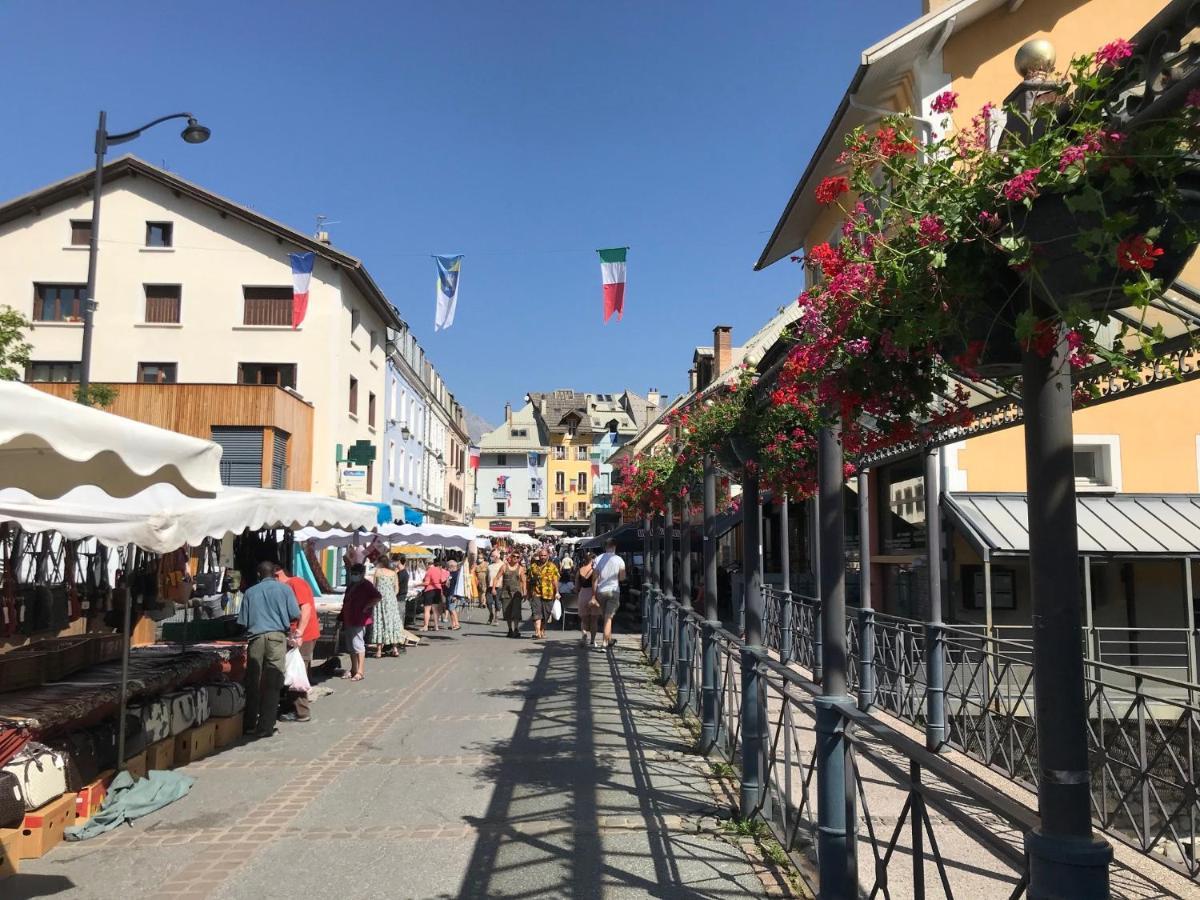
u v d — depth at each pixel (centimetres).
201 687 804
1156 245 230
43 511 622
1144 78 228
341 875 489
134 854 527
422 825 575
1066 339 241
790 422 629
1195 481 1127
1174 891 491
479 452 8056
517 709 993
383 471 3669
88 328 1647
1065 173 225
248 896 461
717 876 481
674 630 1136
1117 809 570
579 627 2200
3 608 754
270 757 773
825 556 438
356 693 1129
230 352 2911
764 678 580
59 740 582
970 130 296
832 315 310
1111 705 579
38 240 2942
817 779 439
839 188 322
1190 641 996
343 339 3011
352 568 1517
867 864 430
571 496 7975
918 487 1175
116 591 902
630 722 909
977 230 248
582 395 7950
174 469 524
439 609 2112
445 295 1519
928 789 329
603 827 564
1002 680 719
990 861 468
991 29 1102
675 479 1169
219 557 1302
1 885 477
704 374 3631
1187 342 400
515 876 484
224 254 2942
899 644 916
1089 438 1130
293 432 2659
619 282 1347
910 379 319
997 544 999
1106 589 1118
